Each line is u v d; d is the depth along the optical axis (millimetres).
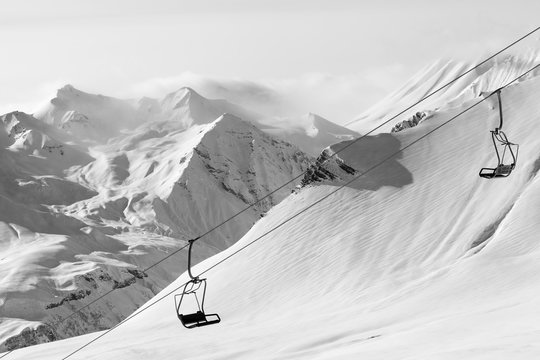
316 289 110438
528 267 88188
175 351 80438
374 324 77812
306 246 123500
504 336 46438
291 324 90688
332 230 125000
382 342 57906
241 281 121438
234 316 110500
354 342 65750
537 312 59469
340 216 127812
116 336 112125
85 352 94625
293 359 62438
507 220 104250
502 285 84750
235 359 71250
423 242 112500
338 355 54250
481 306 75562
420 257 109125
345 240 120562
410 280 101875
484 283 86438
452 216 115812
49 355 99312
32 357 99500
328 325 84312
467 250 105938
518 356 36562
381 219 122438
